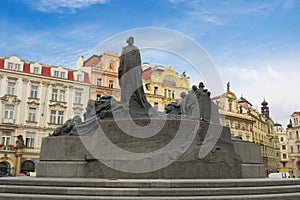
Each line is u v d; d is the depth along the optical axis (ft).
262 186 28.86
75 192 24.39
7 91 119.96
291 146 234.58
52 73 126.31
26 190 25.16
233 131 147.64
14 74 120.98
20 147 115.85
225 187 26.71
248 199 24.31
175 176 31.24
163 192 24.03
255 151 42.01
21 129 119.24
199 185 25.93
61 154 34.94
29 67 124.88
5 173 114.11
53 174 33.94
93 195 24.09
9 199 23.73
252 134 164.86
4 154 113.39
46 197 23.32
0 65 120.47
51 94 124.36
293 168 231.09
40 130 121.70
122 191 23.95
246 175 38.32
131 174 30.81
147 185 25.11
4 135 117.39
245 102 175.94
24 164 118.11
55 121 124.16
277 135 271.08
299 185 31.37
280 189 27.86
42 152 36.19
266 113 256.52
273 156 219.41
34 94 123.34
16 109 119.96
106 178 31.27
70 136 35.55
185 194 24.30
